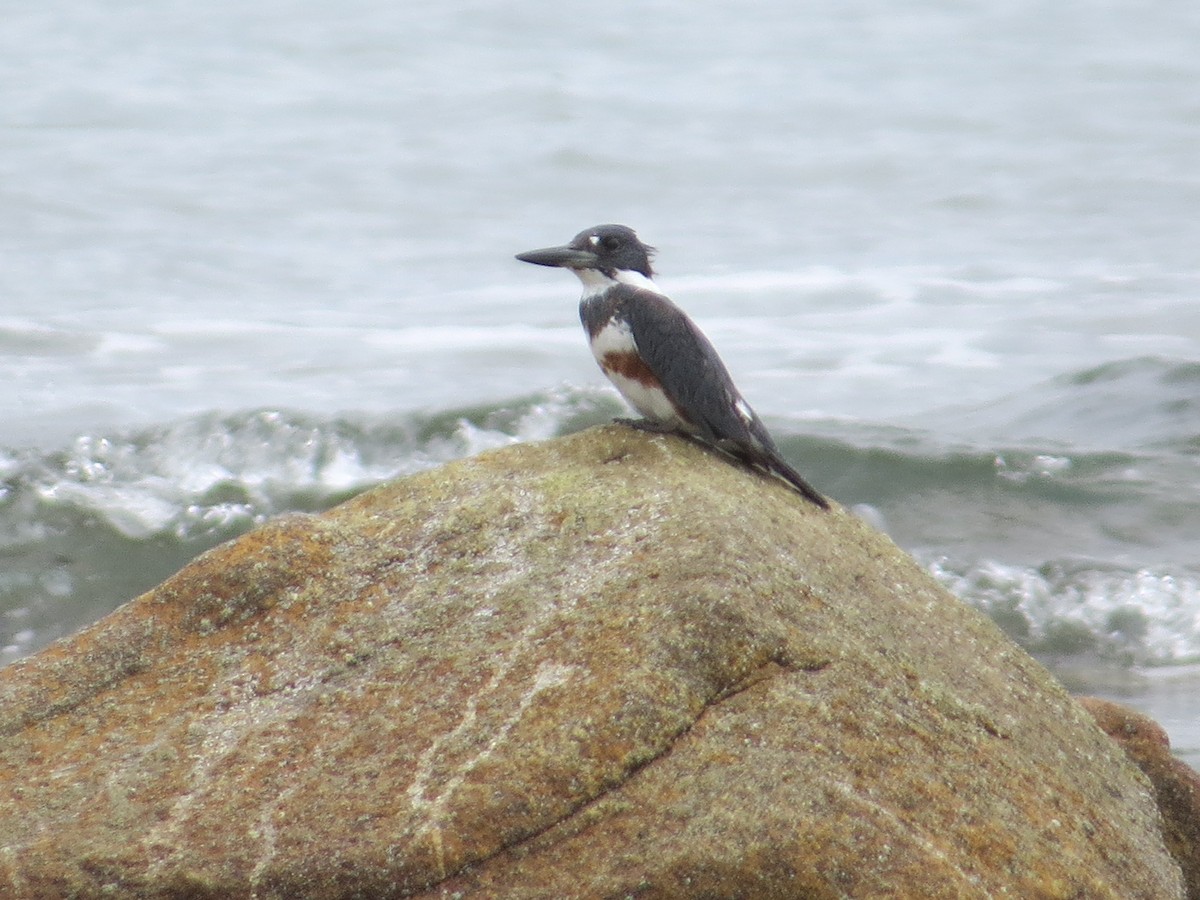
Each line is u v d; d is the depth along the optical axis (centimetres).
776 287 2527
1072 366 2078
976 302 2436
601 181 3309
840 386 1997
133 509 1495
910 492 1553
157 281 2492
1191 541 1426
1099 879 568
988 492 1543
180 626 652
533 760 557
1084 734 673
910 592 706
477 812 544
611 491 694
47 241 2686
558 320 2298
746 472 766
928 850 541
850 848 530
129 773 581
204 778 575
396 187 3212
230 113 3812
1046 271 2630
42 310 2267
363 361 2038
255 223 2891
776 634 599
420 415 1658
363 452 1620
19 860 540
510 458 748
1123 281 2548
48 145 3372
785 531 690
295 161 3372
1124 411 1803
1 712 618
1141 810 652
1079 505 1511
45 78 4062
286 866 533
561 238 2853
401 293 2473
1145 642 1267
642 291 848
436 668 607
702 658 586
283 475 1580
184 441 1602
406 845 536
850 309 2395
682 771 555
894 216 3055
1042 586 1347
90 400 1778
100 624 656
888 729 583
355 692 605
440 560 668
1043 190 3253
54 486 1510
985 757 598
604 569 640
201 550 1461
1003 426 1795
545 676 590
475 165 3403
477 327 2247
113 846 544
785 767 553
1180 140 3703
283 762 578
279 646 636
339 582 662
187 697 618
